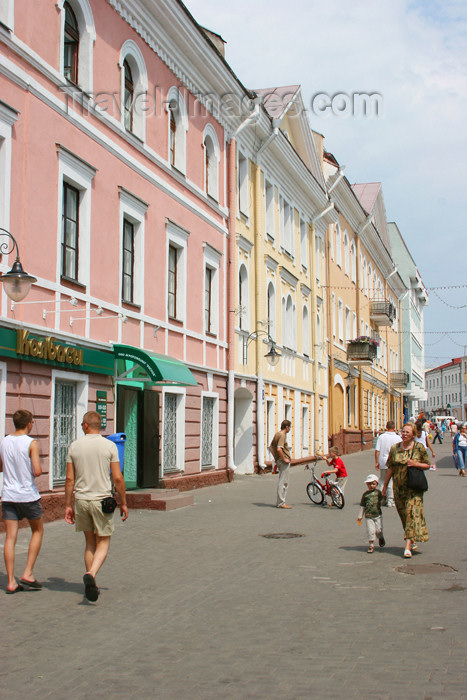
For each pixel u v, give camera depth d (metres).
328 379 39.16
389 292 66.12
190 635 6.88
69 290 14.43
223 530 13.39
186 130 20.70
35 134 13.50
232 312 23.88
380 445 17.09
